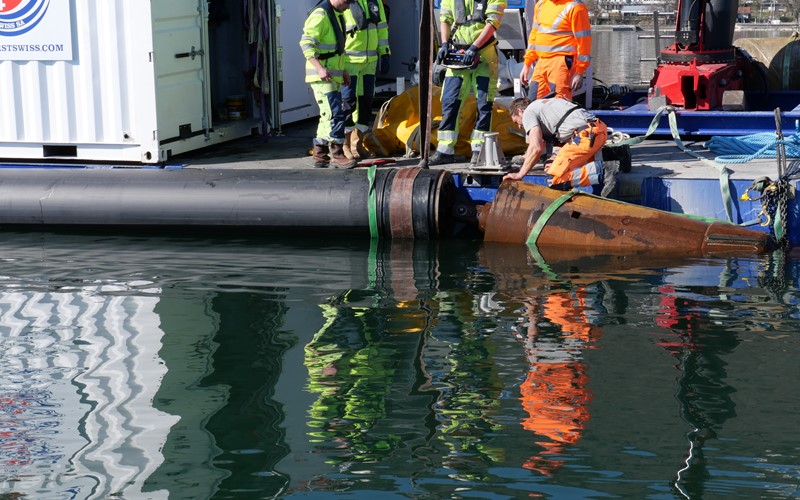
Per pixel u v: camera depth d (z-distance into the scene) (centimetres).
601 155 801
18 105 922
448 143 879
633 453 414
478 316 596
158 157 893
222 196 820
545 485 389
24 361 538
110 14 882
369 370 514
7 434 446
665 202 796
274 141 1030
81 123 909
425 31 843
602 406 462
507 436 433
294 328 584
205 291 666
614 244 755
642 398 469
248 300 643
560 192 789
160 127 896
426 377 502
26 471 410
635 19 3147
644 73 1783
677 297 625
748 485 386
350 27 884
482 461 411
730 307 602
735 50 1018
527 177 819
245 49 1051
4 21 905
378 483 394
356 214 802
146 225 842
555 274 686
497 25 840
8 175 866
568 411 457
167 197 827
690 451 414
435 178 802
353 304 628
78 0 888
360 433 440
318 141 880
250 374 513
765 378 490
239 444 432
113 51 888
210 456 422
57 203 843
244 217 818
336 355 538
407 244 795
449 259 739
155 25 880
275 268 725
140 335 577
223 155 960
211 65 1062
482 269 706
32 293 667
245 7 1010
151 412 468
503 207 788
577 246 766
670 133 936
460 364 519
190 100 943
